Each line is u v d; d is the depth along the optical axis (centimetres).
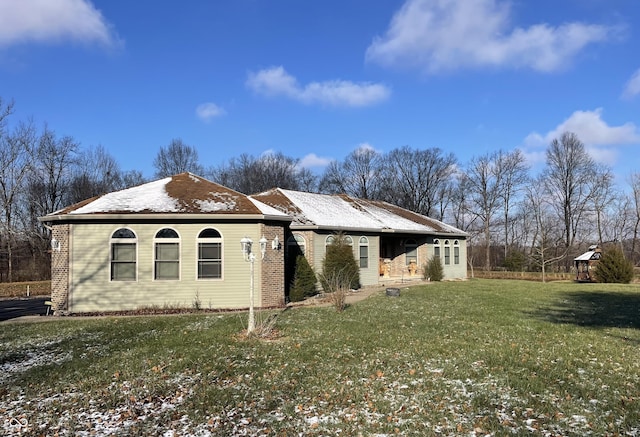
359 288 2430
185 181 2155
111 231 1752
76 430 620
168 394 752
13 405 726
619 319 1407
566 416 621
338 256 2309
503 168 5681
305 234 2331
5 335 1310
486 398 691
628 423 591
